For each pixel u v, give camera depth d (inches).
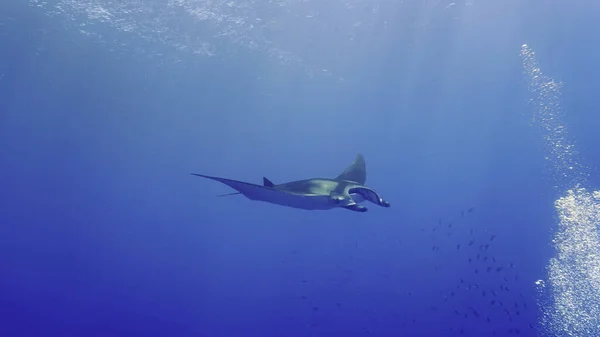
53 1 588.4
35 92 837.2
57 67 745.6
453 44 761.0
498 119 1144.2
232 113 1087.6
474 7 663.1
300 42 711.1
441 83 940.6
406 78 906.1
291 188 187.3
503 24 717.9
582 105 912.3
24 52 693.9
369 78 895.7
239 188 170.1
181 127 1122.7
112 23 634.2
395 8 647.1
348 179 243.4
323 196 169.5
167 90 880.3
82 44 680.4
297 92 961.5
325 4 629.0
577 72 865.5
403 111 1142.3
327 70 839.1
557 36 764.0
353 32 693.9
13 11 599.8
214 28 653.3
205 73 815.7
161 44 693.3
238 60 761.0
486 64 852.0
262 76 850.1
